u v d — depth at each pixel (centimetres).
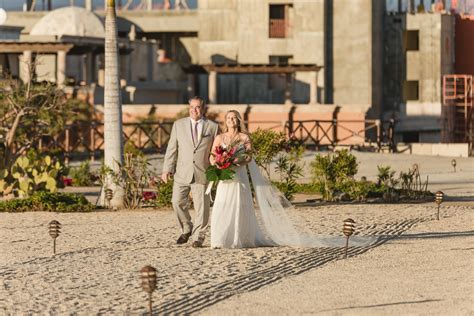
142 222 2634
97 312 1429
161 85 9519
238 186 2086
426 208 2955
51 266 1870
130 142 5012
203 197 2095
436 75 10256
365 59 9881
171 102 9656
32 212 2952
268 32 9888
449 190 3838
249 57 9938
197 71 8706
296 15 9844
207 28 10019
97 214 2873
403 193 3322
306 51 9844
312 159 5656
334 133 7169
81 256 1997
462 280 1673
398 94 10306
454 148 6762
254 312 1422
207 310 1439
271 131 3042
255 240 2112
